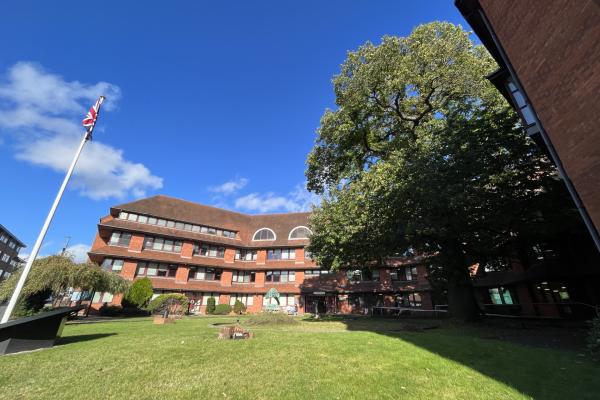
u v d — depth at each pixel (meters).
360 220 15.98
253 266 42.00
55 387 5.66
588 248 19.17
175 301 31.16
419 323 17.19
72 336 11.70
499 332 12.91
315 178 24.45
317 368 6.85
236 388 5.61
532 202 14.00
